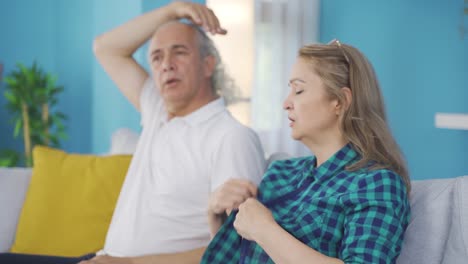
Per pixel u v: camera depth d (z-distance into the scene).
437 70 4.72
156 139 2.10
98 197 2.27
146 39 2.29
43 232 2.26
